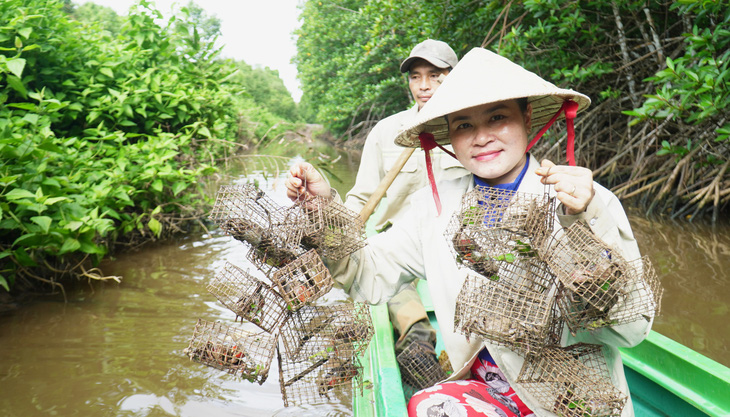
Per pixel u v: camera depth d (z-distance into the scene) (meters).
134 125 4.99
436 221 1.62
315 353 1.47
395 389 1.65
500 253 1.29
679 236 5.36
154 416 2.43
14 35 4.27
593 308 1.25
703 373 1.93
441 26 7.07
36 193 3.42
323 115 19.25
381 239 1.71
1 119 3.51
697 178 6.32
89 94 4.85
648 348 2.15
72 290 3.94
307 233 1.47
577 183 1.22
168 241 5.25
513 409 1.48
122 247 4.99
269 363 1.40
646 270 1.32
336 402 2.53
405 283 1.73
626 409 1.43
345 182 9.36
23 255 3.50
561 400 1.32
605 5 6.32
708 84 4.31
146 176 4.64
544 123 1.72
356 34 16.61
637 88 6.83
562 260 1.24
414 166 3.16
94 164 4.38
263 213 1.49
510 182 1.58
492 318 1.27
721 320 3.35
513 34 5.73
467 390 1.49
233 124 7.57
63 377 2.74
